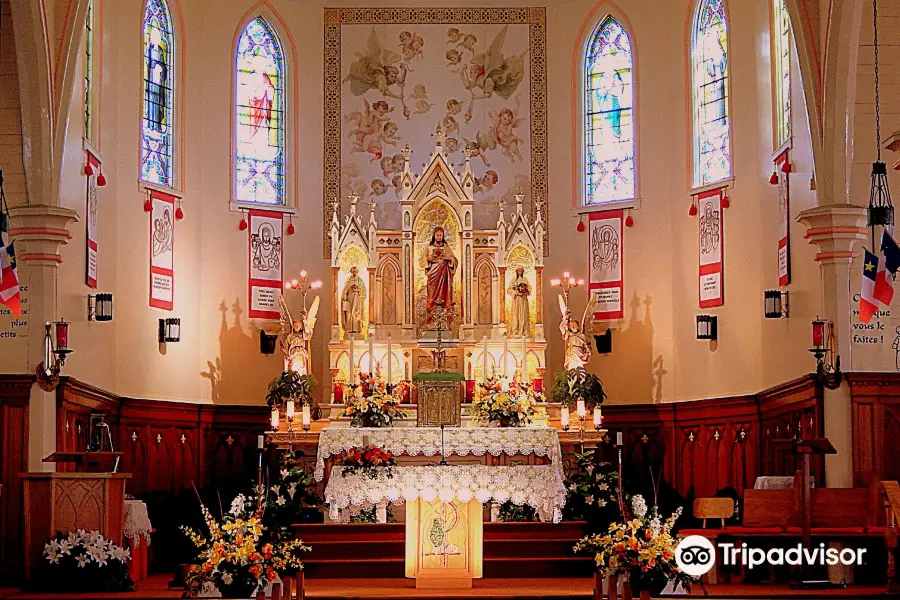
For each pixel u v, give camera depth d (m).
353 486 20.08
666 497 23.38
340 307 25.94
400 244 26.28
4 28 20.11
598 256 27.19
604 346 26.80
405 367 25.81
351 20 27.97
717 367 25.03
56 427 20.23
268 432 24.16
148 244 24.75
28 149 20.08
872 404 20.38
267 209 26.89
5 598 17.45
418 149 27.91
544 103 27.92
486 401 24.16
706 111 25.98
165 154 25.75
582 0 27.81
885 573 19.27
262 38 27.47
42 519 18.50
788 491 19.06
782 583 19.06
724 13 25.42
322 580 20.03
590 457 23.06
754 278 24.14
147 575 21.69
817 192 20.73
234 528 15.97
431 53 28.05
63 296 20.84
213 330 26.02
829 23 20.25
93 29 22.89
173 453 24.89
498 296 26.17
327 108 27.75
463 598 17.88
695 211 25.81
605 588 17.09
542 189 27.73
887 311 20.72
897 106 20.97
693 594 17.23
